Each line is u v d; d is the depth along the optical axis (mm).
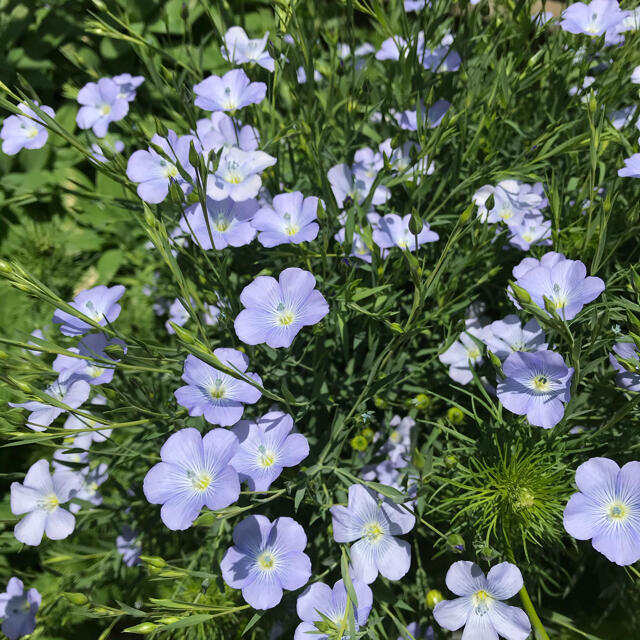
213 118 247
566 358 204
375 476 238
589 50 247
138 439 251
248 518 193
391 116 271
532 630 222
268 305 199
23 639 235
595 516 183
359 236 245
